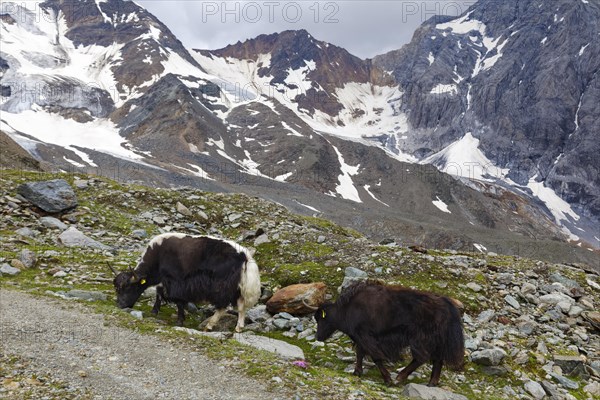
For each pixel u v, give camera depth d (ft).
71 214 71.97
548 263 66.90
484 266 61.57
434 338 31.63
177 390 25.93
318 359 37.37
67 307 38.42
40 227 65.46
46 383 24.77
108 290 46.37
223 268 39.63
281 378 28.40
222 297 39.50
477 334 43.80
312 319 45.14
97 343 31.42
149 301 46.06
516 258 69.26
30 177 85.56
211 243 40.70
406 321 32.30
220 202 87.76
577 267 68.64
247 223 79.92
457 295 51.88
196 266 40.19
